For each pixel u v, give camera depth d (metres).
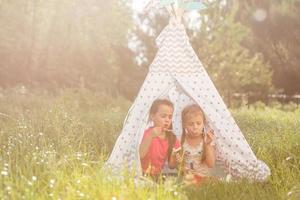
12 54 29.67
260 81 29.16
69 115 13.79
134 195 5.61
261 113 20.50
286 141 10.34
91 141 10.28
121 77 32.94
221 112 8.32
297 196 6.43
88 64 32.44
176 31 8.34
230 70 27.41
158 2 8.37
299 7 39.50
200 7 8.39
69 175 6.36
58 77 31.00
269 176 7.84
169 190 5.86
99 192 5.52
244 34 27.73
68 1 32.06
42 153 7.32
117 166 7.39
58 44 31.84
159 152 8.11
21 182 5.73
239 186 7.29
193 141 8.30
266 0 39.97
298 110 22.61
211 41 27.34
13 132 10.05
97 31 33.19
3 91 22.44
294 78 38.88
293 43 38.91
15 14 30.02
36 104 18.69
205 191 6.97
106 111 19.45
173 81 8.30
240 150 8.24
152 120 8.21
